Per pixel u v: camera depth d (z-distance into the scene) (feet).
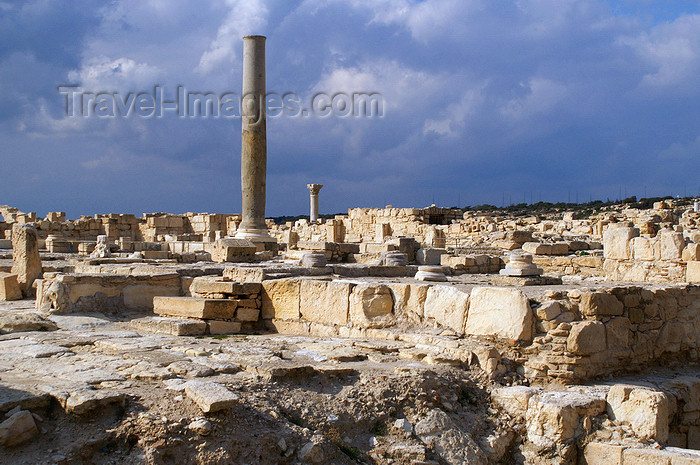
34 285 53.47
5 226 131.95
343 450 25.08
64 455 20.27
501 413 30.35
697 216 116.06
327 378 28.99
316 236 155.43
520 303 33.30
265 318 43.93
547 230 124.16
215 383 25.31
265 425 24.09
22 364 27.91
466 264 67.56
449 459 26.32
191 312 41.37
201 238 133.08
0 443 20.02
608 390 31.17
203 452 21.70
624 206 217.97
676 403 32.53
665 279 50.24
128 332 37.86
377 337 37.78
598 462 27.76
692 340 39.68
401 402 28.37
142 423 22.03
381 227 135.44
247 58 80.79
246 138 80.84
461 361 32.86
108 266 59.36
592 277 60.08
